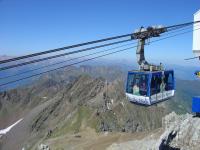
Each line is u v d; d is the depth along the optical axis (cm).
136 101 3509
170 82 3697
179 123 7388
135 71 3497
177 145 6041
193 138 5844
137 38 2236
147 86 3328
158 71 3434
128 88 3569
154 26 2266
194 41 4803
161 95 3547
